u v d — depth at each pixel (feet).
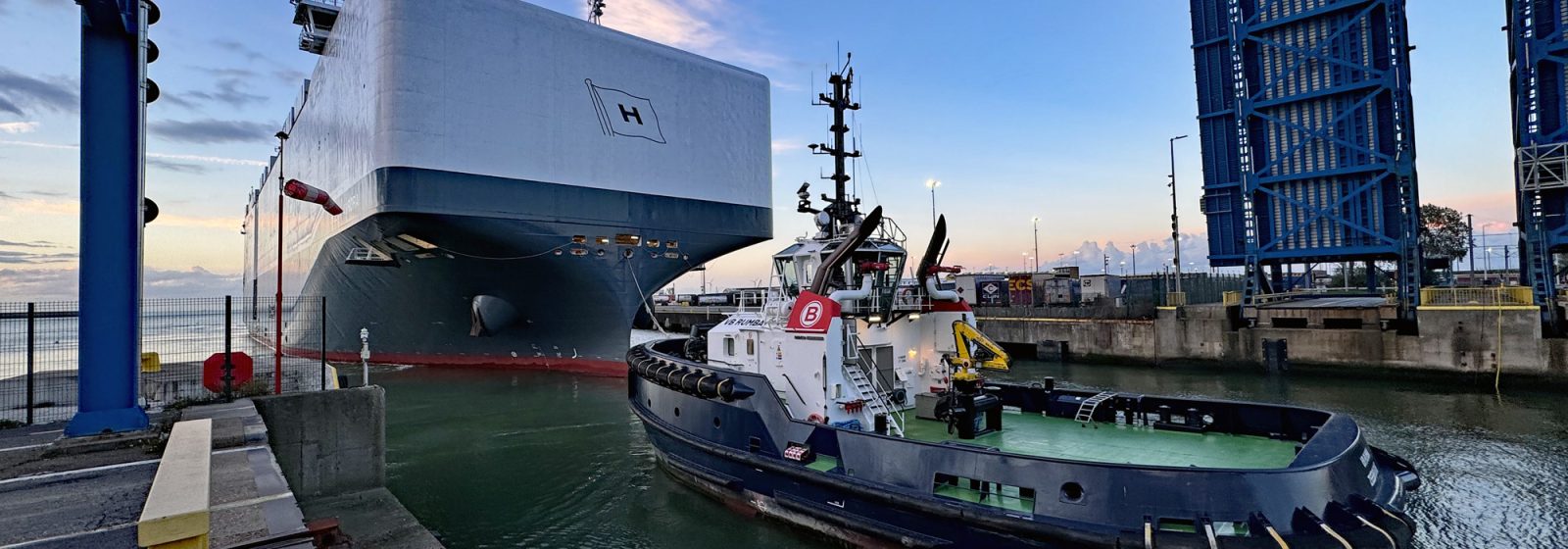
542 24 75.72
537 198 73.82
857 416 31.42
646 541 30.96
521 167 72.90
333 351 103.55
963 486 25.85
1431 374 75.66
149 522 12.59
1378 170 83.30
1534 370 69.92
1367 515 22.09
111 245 24.68
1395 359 78.18
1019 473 24.06
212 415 27.37
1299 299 110.73
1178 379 85.20
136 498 18.15
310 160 104.42
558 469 42.88
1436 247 150.10
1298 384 78.74
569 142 76.95
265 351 48.57
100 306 24.63
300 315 87.35
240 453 22.43
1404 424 55.72
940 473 25.61
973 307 116.37
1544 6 71.56
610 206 79.97
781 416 30.73
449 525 33.55
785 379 32.99
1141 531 21.75
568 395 70.38
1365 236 85.71
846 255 31.71
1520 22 72.95
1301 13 85.92
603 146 79.82
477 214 69.51
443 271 79.30
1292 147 89.66
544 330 84.79
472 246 73.05
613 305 82.02
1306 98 86.99
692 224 88.48
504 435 52.26
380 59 65.41
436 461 45.01
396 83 65.16
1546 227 72.74
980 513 23.98
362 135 71.10
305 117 110.01
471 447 48.60
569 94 77.41
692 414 36.06
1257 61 91.76
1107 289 125.90
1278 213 92.38
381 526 27.86
